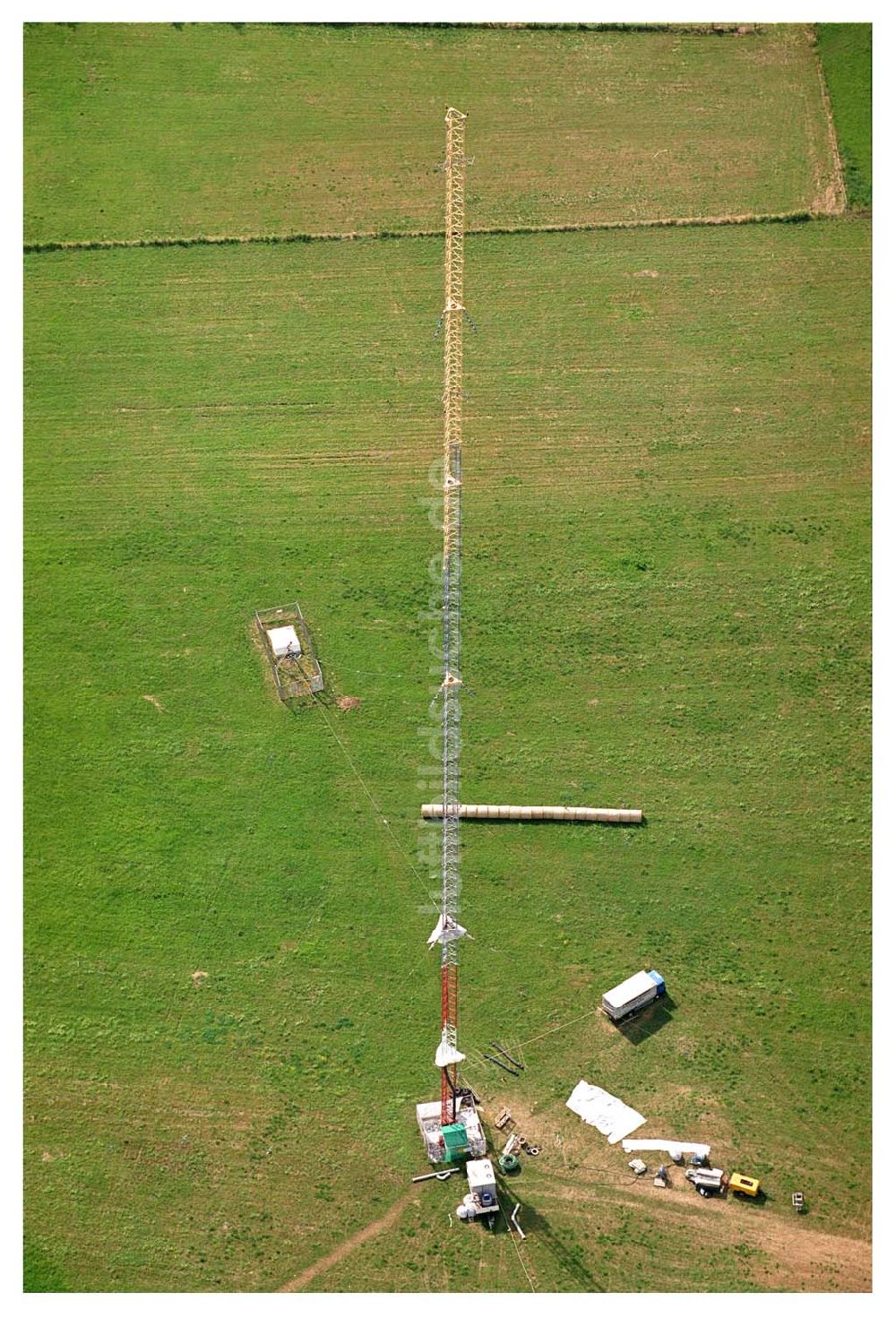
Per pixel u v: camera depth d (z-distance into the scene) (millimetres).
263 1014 109562
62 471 143500
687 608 133750
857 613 133250
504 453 144750
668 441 145500
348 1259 97438
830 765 123562
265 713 127125
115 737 126125
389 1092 105125
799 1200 99375
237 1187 100875
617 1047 107312
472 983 110875
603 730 125875
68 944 113938
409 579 135750
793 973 111375
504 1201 99688
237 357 151750
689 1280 96062
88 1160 102438
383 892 116125
